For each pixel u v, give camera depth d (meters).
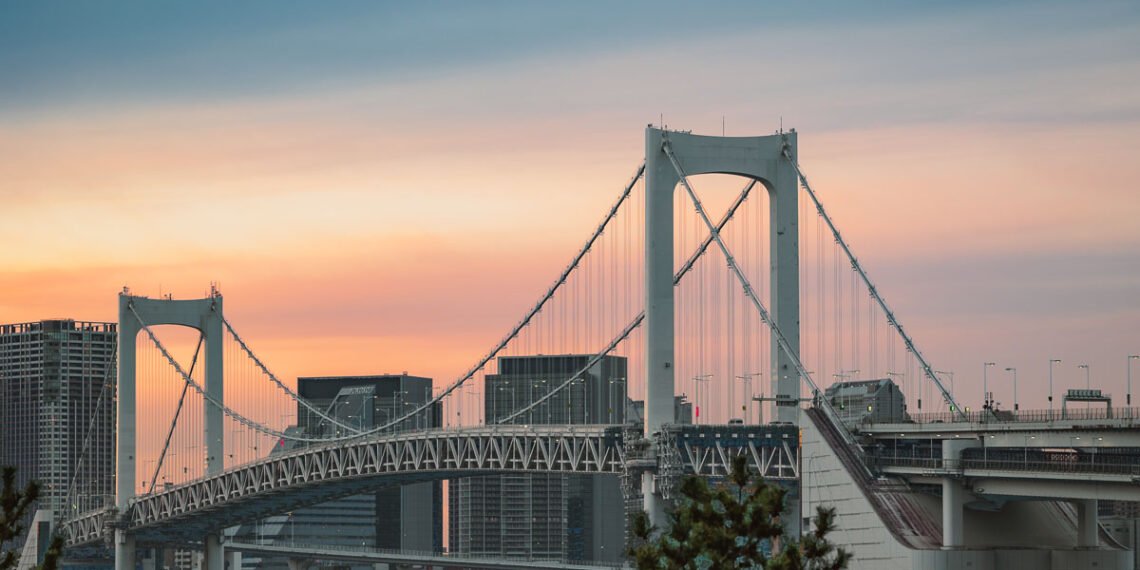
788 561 103.44
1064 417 174.62
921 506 189.62
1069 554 183.00
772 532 105.31
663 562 106.44
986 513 188.00
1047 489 173.25
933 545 183.50
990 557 181.50
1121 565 184.50
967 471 181.12
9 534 112.44
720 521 105.25
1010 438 178.88
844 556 107.25
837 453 196.00
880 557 187.25
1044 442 174.38
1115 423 166.75
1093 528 185.12
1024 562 182.25
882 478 193.25
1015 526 187.12
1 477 113.38
